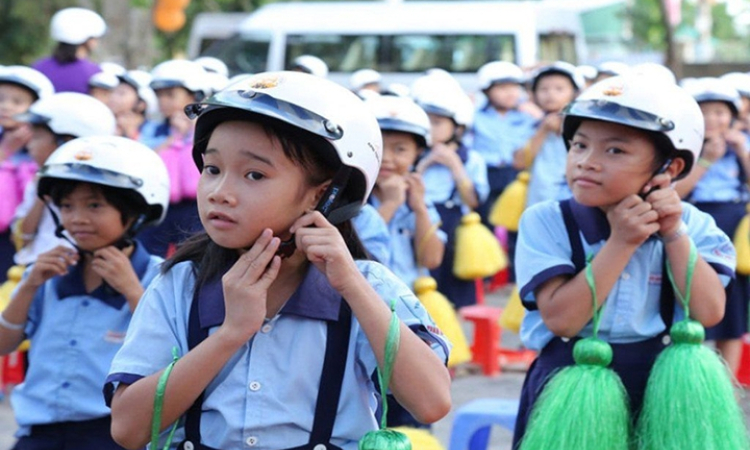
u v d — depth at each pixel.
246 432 2.89
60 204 4.64
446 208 8.87
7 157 8.01
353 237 3.18
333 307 2.97
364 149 2.94
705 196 8.56
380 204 6.70
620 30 40.53
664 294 4.17
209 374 2.84
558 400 3.97
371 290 2.89
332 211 2.98
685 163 4.12
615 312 4.11
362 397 2.97
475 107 13.46
